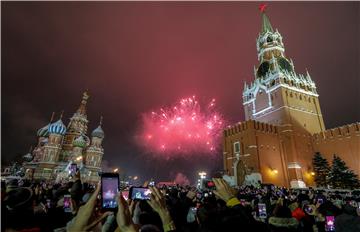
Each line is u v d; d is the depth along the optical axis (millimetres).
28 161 86688
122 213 3020
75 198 6219
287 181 59750
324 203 7945
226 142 68125
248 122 62000
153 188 3684
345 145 59812
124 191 5344
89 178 79125
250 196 18141
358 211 11188
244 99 82562
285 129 63969
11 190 3309
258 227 2635
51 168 77938
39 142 88812
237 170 60000
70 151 86938
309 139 66438
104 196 3705
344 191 38344
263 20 91188
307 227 8273
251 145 59188
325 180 58500
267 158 59750
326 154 63188
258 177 54500
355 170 56562
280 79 69750
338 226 6090
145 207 4453
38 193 8828
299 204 11078
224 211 2951
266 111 71812
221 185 3615
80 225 3041
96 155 85812
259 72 80188
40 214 5250
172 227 3324
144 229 3143
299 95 71250
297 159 60750
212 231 2818
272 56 77938
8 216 2980
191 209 6637
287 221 4801
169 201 6867
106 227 4500
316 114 72375
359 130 57875
